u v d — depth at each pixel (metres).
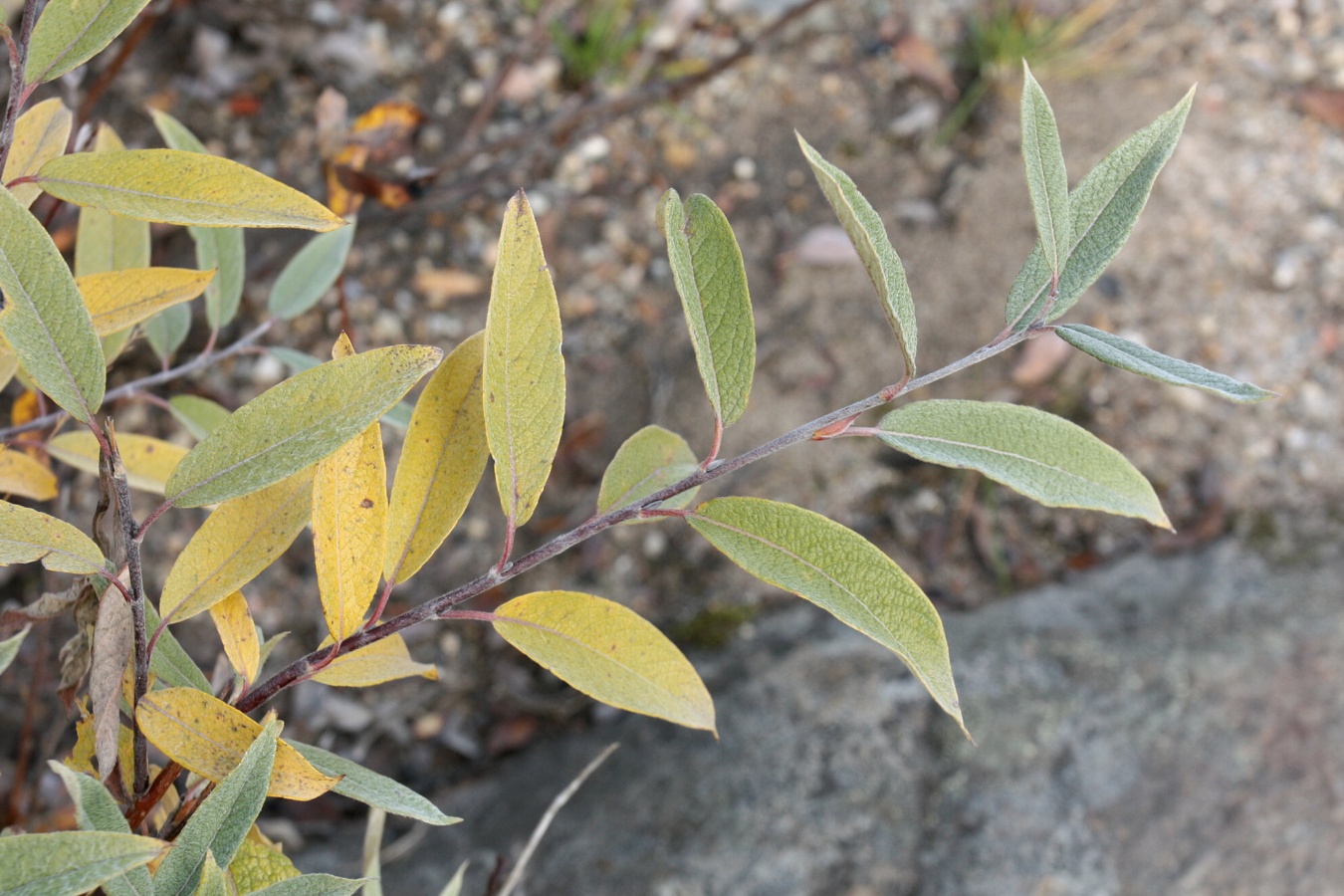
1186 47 1.33
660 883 0.77
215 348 1.05
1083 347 0.37
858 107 1.32
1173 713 0.85
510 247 0.36
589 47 1.27
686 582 1.09
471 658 1.04
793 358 1.17
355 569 0.38
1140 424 1.13
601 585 1.08
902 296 0.37
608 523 0.38
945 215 1.24
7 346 0.42
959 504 1.11
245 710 0.38
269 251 1.07
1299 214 1.23
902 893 0.76
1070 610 1.00
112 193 0.37
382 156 0.57
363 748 0.98
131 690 0.39
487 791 0.94
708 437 1.14
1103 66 1.31
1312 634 0.91
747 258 1.22
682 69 1.32
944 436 0.37
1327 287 1.19
